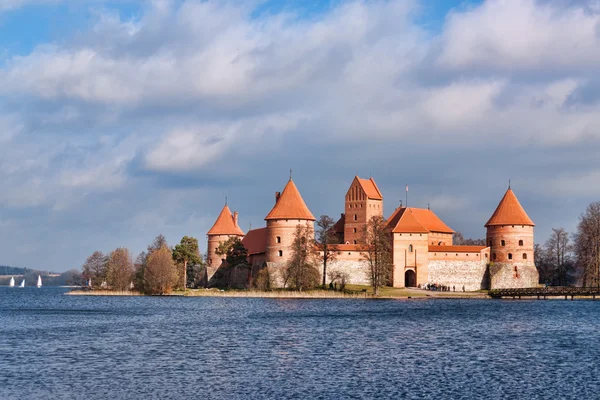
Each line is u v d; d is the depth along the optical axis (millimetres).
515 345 64688
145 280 152875
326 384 46812
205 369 52000
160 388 45750
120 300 136000
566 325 82062
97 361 55406
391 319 88375
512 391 44938
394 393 44344
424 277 151750
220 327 79125
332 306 112312
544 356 58250
